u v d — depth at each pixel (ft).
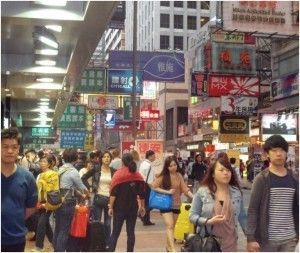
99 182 31.53
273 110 109.29
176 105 229.66
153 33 270.67
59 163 49.90
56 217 26.35
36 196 15.89
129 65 86.02
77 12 28.60
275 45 108.78
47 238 33.06
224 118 97.55
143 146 63.77
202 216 16.94
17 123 82.02
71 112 117.91
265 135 91.30
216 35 102.42
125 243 31.86
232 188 17.29
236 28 84.38
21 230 15.26
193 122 193.06
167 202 27.89
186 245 16.19
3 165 15.23
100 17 27.78
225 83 100.83
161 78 84.12
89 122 165.99
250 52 103.81
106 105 106.11
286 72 104.63
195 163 65.62
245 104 98.27
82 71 42.60
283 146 16.49
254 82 101.45
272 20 85.05
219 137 97.25
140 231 37.63
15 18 28.17
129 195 26.71
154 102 260.21
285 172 16.67
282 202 16.31
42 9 28.25
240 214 17.40
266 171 16.72
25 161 46.55
